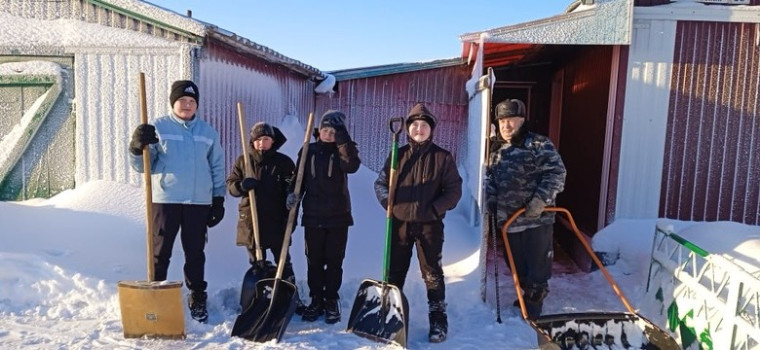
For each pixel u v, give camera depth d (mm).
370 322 3594
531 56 7539
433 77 8094
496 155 4148
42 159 5238
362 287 3670
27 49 5133
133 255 4383
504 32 4934
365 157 8234
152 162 3699
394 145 3598
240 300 3879
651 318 3973
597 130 5828
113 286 3973
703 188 5277
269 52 5848
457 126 8102
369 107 8219
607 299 4480
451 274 4609
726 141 5230
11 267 3990
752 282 2840
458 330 3750
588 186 6105
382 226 5730
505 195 4020
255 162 3865
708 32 5172
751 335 2795
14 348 3189
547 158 3900
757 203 5246
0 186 5234
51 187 5250
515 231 3988
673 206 5301
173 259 4391
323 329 3678
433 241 3629
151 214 3502
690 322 3459
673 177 5285
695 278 3494
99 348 3246
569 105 7586
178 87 3695
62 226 4523
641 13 5160
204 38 4938
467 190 6316
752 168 5227
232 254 4629
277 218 3889
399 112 8164
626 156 5285
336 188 3713
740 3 5125
